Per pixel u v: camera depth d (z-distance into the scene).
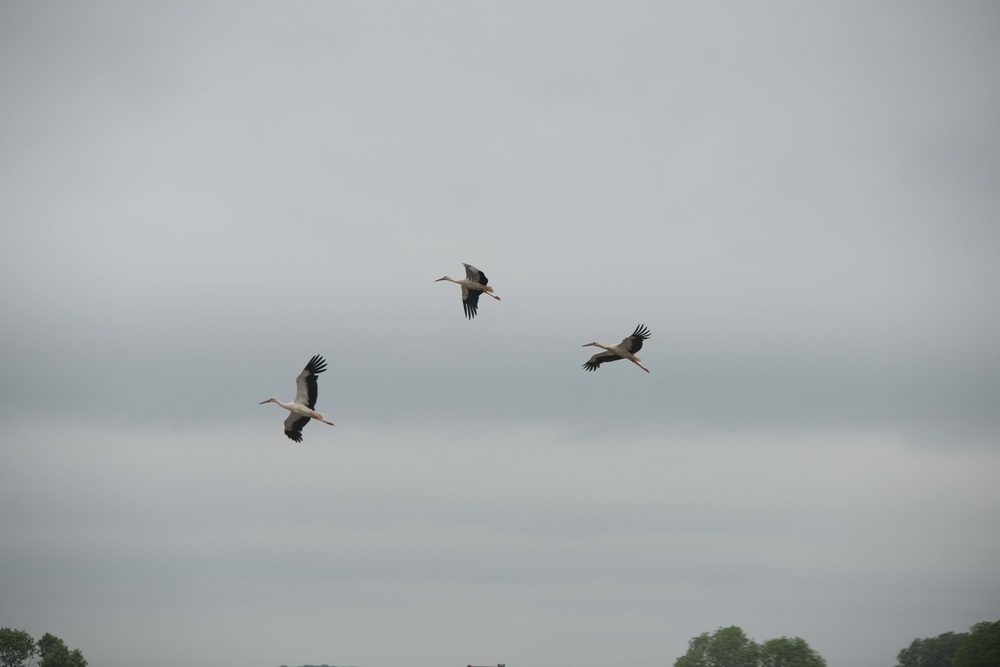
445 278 63.28
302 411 55.31
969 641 95.06
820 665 96.69
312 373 56.16
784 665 96.81
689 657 102.62
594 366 59.53
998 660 91.94
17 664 108.62
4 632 108.94
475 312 62.31
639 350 58.81
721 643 100.44
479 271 62.75
